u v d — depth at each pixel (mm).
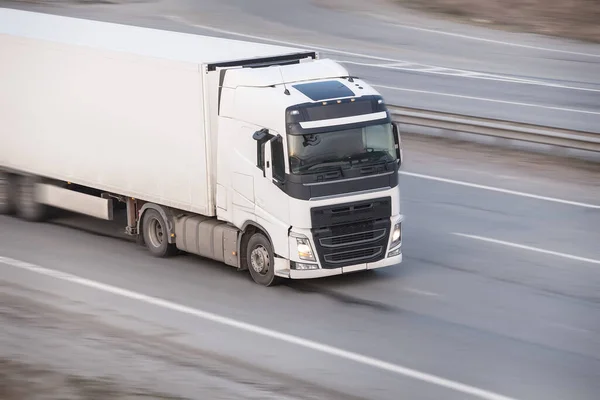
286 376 24156
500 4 84500
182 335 27047
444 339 26438
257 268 31125
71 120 35750
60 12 84062
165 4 89812
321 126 29438
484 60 68688
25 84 37375
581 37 75375
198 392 23125
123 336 27016
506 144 48406
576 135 44625
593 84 61125
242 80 30438
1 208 40125
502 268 32219
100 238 36812
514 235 35656
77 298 30219
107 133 34438
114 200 38188
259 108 29844
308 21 82500
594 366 24578
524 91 59344
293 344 26266
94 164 35312
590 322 27516
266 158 29547
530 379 23828
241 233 31328
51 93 36312
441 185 42375
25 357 25516
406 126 52844
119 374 24297
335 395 22969
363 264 30594
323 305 29234
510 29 78438
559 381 23688
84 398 22859
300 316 28359
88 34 37062
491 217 37875
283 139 29281
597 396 22844
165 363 25031
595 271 31750
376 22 81875
